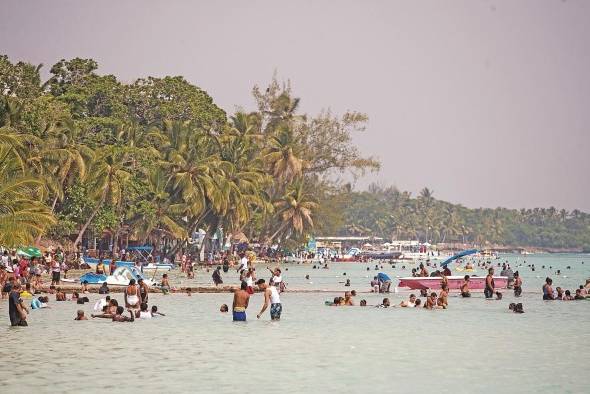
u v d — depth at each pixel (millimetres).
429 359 103500
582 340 122375
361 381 88438
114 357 103000
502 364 99625
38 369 94000
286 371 94000
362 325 141875
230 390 83188
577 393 82562
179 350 109250
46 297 171875
